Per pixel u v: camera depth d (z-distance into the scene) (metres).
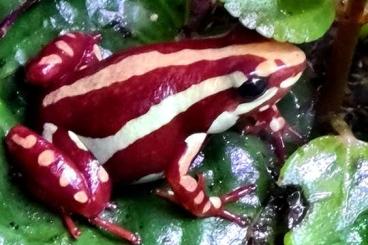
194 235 0.11
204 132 0.11
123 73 0.11
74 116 0.11
